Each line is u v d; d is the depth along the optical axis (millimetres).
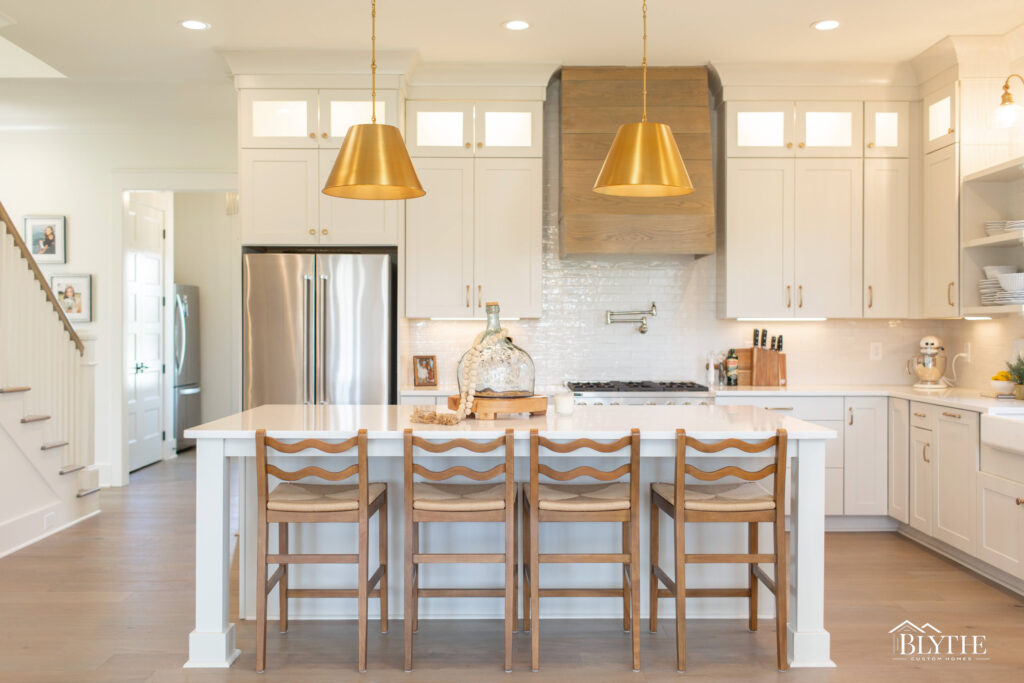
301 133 4934
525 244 4988
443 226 4977
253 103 4828
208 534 2918
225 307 8555
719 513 2861
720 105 5129
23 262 4664
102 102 5652
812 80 4961
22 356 4625
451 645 3098
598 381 5367
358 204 4879
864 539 4715
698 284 5375
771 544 3363
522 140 5090
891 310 5027
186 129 6320
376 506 3045
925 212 4945
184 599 3629
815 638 2904
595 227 4836
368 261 4746
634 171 2760
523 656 2992
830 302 5035
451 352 5332
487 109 4984
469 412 3154
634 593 2852
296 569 3385
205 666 2898
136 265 6949
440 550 3354
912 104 5027
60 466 4988
